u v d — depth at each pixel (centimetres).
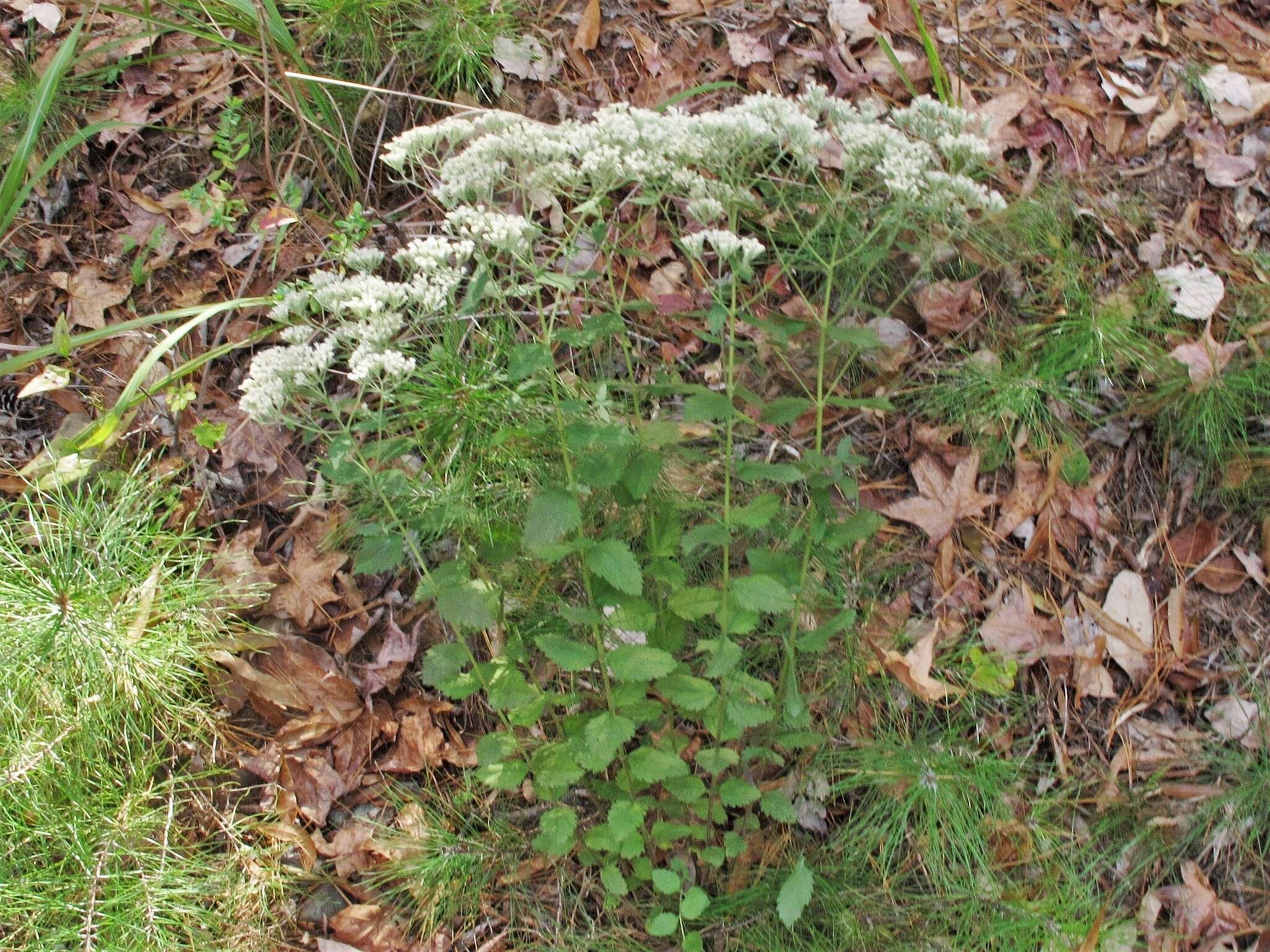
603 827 245
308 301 281
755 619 232
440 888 266
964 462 311
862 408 314
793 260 277
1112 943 269
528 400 270
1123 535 312
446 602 220
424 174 338
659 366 313
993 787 278
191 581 274
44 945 242
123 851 255
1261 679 301
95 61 343
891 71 360
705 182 261
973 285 324
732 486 300
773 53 362
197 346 316
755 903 263
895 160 250
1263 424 318
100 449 294
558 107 347
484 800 280
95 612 262
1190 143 359
